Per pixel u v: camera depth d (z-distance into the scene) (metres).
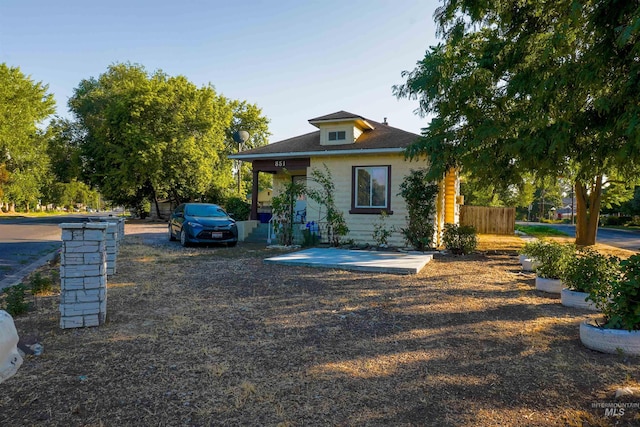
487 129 8.44
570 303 5.60
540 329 4.62
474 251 12.52
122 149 27.61
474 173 9.56
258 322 4.79
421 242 12.27
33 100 42.72
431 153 10.16
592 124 6.33
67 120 37.12
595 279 5.43
